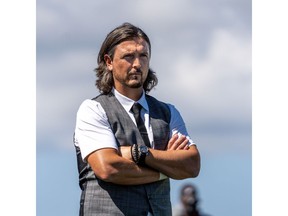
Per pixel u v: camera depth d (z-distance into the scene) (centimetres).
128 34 855
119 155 838
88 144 841
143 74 856
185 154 855
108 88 866
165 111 877
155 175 841
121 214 833
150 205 844
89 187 845
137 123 855
